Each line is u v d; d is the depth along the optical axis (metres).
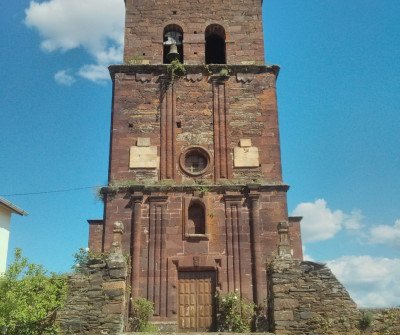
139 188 25.72
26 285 20.11
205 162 27.00
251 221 25.36
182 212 25.53
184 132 27.27
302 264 19.19
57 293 19.80
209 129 27.38
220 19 29.98
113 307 18.98
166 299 23.97
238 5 30.23
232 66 28.34
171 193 25.83
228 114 27.61
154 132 27.22
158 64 28.25
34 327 19.12
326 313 18.45
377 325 18.25
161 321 23.59
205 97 27.94
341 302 18.55
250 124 27.50
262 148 27.08
